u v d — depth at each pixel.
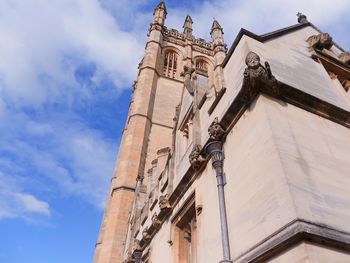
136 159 31.39
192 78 17.06
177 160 14.33
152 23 57.50
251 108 7.71
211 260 7.56
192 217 11.26
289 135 6.67
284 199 5.37
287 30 11.70
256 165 6.67
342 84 11.63
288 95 7.83
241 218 6.63
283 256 4.89
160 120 37.91
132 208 24.22
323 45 11.93
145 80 42.19
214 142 8.94
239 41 10.15
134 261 16.50
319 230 4.86
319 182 6.04
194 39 59.06
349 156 7.52
